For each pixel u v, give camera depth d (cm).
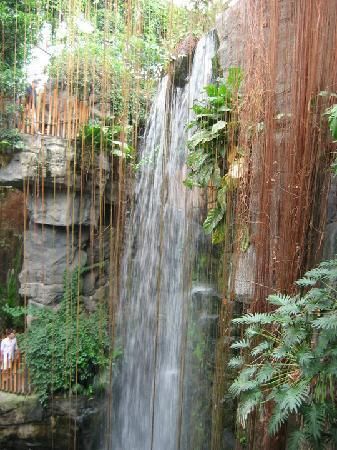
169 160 539
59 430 602
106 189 627
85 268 662
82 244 668
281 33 258
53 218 642
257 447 239
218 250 403
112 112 553
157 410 542
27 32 585
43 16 529
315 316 191
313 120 236
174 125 540
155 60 527
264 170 254
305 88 238
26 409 595
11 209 814
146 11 518
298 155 239
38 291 662
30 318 655
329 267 221
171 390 516
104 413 602
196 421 408
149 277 600
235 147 311
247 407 188
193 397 413
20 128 632
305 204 237
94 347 611
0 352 625
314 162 238
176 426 496
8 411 593
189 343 411
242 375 201
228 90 330
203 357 403
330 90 232
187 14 507
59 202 643
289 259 239
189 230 383
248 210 277
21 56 620
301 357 171
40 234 662
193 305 404
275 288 247
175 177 527
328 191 239
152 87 561
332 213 255
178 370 502
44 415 602
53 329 602
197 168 344
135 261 624
